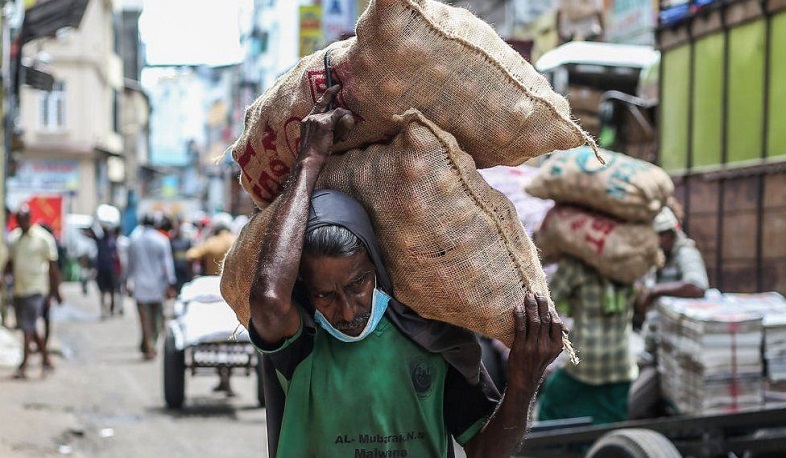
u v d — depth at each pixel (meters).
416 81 1.99
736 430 4.17
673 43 10.02
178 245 15.29
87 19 32.56
